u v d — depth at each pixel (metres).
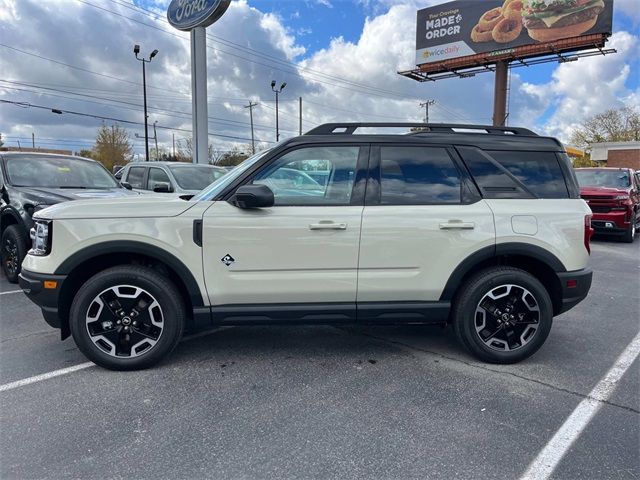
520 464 2.50
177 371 3.64
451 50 36.47
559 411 3.06
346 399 3.21
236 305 3.60
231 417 2.96
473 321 3.74
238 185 3.61
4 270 6.63
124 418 2.94
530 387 3.41
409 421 2.93
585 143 60.62
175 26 15.98
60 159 7.54
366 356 3.99
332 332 4.60
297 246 3.54
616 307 5.64
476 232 3.65
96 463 2.49
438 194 3.72
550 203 3.78
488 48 34.62
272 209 3.55
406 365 3.80
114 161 50.75
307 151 3.69
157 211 3.52
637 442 2.71
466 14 35.53
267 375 3.59
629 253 9.86
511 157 3.85
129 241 3.46
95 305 3.53
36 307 5.37
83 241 3.44
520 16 32.88
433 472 2.43
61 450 2.60
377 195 3.66
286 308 3.61
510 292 3.74
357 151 3.72
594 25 29.86
